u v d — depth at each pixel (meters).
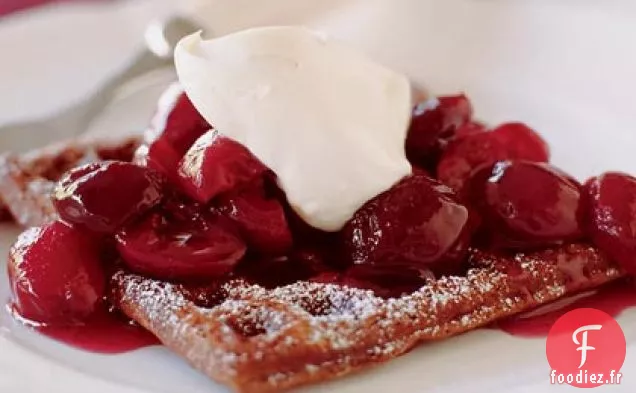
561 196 0.35
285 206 0.35
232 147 0.35
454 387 0.33
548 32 0.50
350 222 0.35
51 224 0.35
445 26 0.51
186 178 0.35
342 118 0.35
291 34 0.35
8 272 0.35
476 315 0.34
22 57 0.49
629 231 0.35
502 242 0.36
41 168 0.40
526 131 0.39
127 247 0.34
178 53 0.36
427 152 0.38
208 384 0.33
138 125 0.46
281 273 0.36
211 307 0.34
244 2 0.51
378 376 0.33
